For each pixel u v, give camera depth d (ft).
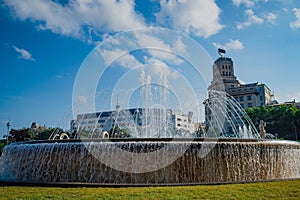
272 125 193.47
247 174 37.19
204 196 22.79
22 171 38.93
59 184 30.17
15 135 166.40
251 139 39.86
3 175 40.55
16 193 25.05
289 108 192.65
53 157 37.60
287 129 187.62
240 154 37.35
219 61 277.03
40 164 37.93
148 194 23.70
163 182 35.01
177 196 22.82
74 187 28.68
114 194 23.91
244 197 22.44
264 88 263.70
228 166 36.47
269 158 39.22
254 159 37.99
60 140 39.52
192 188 26.45
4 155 41.98
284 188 25.99
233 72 276.41
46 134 161.99
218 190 25.20
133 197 22.66
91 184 29.60
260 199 21.80
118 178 35.45
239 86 269.03
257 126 199.52
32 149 39.06
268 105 240.12
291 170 41.42
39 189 27.20
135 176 35.27
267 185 27.76
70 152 37.09
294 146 42.86
